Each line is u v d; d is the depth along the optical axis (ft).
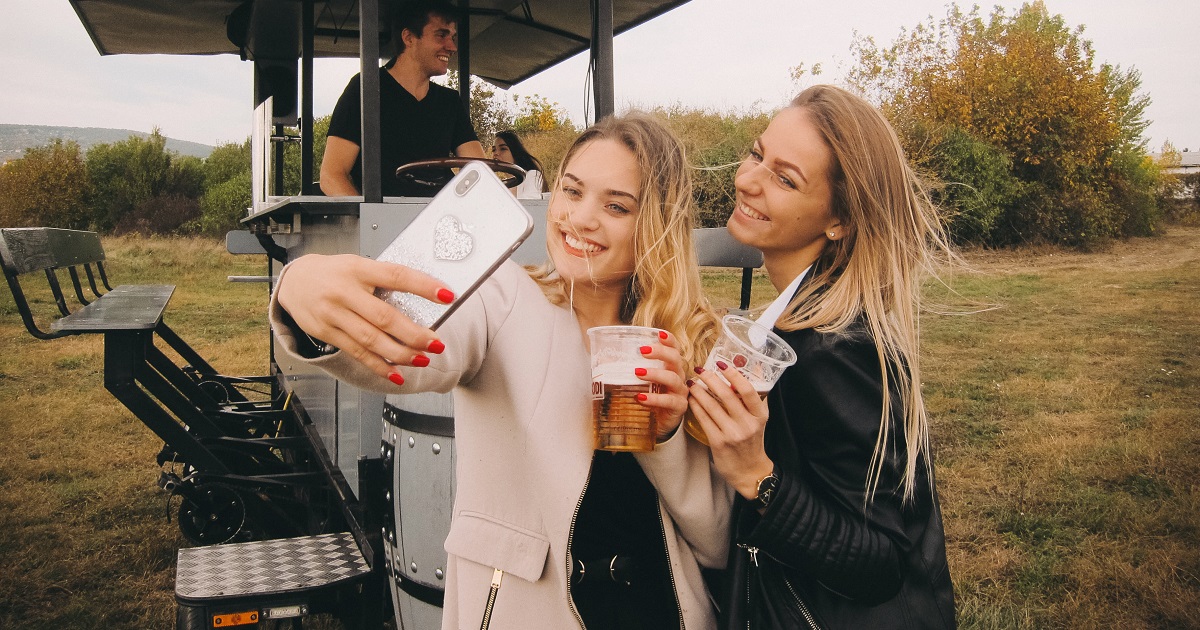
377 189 8.29
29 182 95.71
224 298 47.24
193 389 16.17
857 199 4.27
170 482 11.66
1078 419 21.12
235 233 18.94
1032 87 59.16
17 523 14.99
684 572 4.03
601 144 4.07
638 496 4.05
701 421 3.63
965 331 33.50
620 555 3.99
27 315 11.46
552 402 3.77
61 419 22.18
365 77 8.23
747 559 3.99
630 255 4.13
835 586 3.74
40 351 31.86
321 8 17.58
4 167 98.48
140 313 13.87
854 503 3.75
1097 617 11.28
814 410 3.83
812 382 3.84
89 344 33.45
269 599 7.15
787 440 3.90
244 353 31.76
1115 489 16.34
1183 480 16.62
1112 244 61.31
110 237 88.99
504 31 18.62
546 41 18.99
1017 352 29.60
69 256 15.70
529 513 3.81
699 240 9.57
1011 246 58.95
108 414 22.80
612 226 4.03
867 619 3.83
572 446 3.76
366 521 7.63
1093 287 44.39
